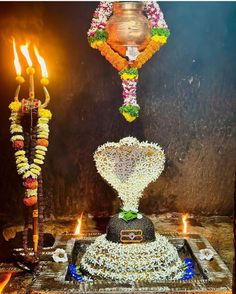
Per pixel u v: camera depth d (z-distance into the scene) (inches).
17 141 61.3
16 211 87.5
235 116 88.2
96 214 89.1
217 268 56.5
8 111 86.2
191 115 88.0
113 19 59.1
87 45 86.0
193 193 89.5
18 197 87.4
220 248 74.8
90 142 87.8
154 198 89.2
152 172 61.2
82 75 86.6
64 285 52.0
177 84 87.4
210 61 87.0
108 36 59.2
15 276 64.3
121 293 50.0
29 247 73.7
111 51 59.7
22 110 61.6
